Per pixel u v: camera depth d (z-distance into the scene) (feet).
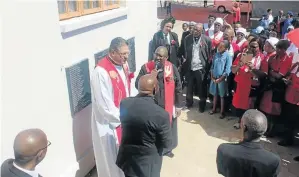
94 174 13.43
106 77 10.78
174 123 14.16
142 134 9.13
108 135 11.34
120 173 11.85
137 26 17.19
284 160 14.40
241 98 16.47
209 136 16.75
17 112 9.12
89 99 12.73
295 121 14.85
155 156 9.44
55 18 10.34
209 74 19.17
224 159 7.42
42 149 6.50
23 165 6.36
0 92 8.48
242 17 65.57
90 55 12.55
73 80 11.48
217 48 18.04
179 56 19.61
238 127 17.53
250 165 7.05
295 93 14.21
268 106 15.42
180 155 14.98
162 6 80.28
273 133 16.49
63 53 10.92
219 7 67.62
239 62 16.14
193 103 21.12
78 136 12.39
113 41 11.06
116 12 14.23
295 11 64.95
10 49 8.70
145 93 9.41
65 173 11.61
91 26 12.44
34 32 9.51
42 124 10.20
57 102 10.84
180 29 51.98
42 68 9.96
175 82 13.65
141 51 18.06
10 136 8.94
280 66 14.55
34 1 9.39
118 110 11.10
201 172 13.71
